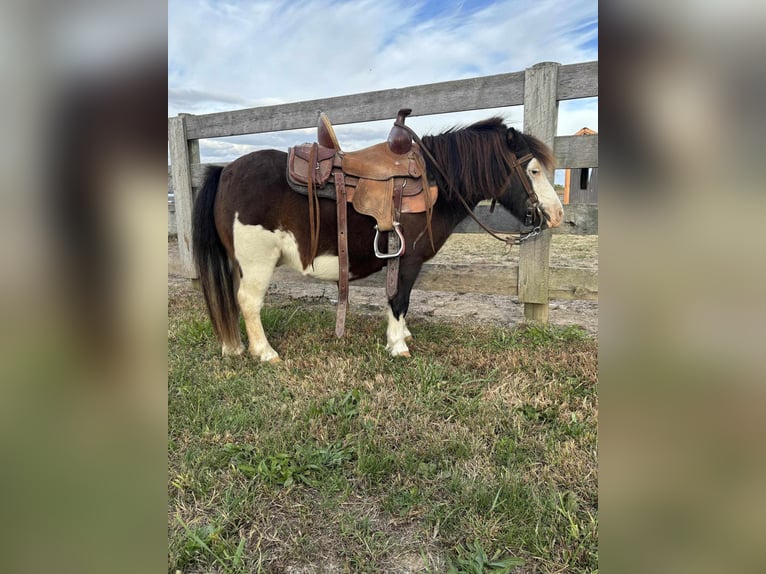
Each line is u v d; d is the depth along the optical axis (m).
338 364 2.62
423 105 3.39
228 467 1.72
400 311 2.79
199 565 1.30
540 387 2.32
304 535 1.39
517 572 1.25
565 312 3.86
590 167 3.08
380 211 2.51
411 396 2.23
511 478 1.58
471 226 3.53
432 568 1.27
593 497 1.51
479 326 3.38
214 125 4.24
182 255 4.70
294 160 2.52
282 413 2.09
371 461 1.68
